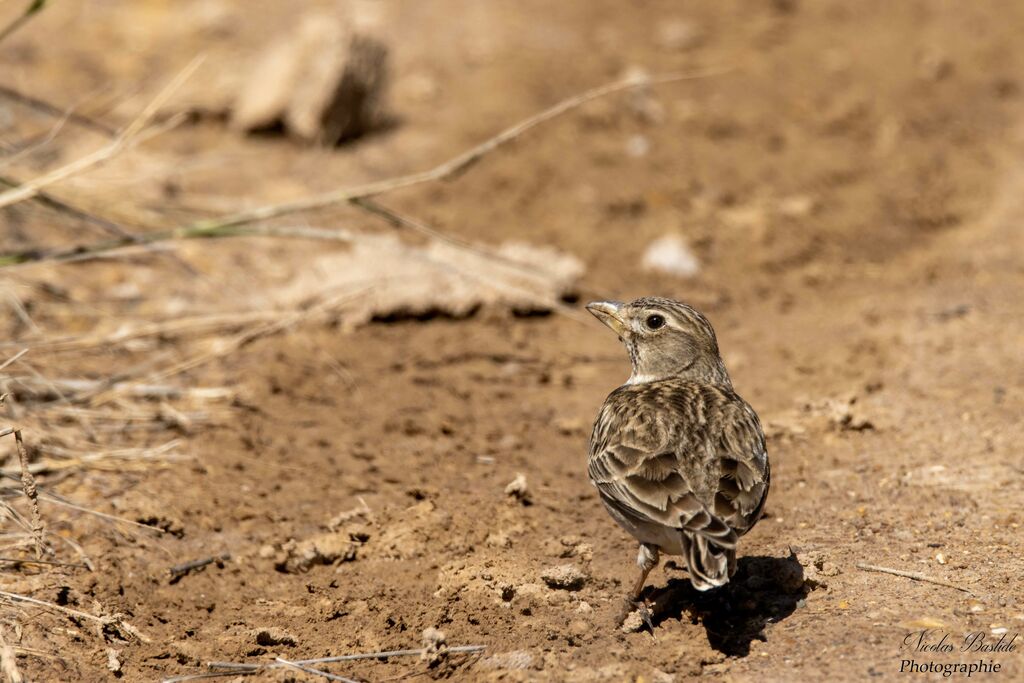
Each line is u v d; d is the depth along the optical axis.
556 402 13.28
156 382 12.80
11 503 10.52
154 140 18.89
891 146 20.58
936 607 8.87
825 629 8.70
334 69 19.23
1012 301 15.36
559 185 18.55
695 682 8.20
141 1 24.53
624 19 25.36
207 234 12.48
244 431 12.22
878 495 10.77
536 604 9.41
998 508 10.36
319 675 8.60
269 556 10.16
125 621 9.27
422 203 17.73
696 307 15.72
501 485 11.34
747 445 8.73
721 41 24.47
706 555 7.81
